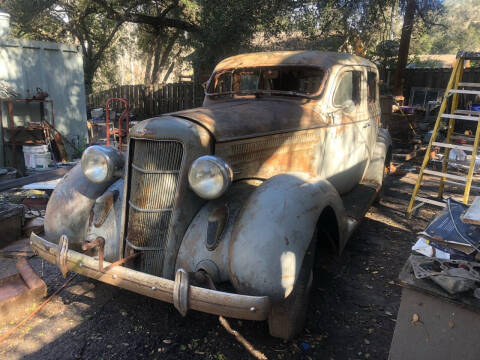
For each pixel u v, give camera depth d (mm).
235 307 2162
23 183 5238
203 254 2527
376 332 2879
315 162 3793
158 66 20359
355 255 4180
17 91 8102
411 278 2023
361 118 4703
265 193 2502
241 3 11664
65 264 2629
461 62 5020
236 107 3336
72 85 9141
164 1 16109
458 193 6680
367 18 12109
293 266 2283
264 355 2605
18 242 4164
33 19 16828
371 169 5355
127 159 2693
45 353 2582
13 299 2953
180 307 2238
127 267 2666
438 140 10102
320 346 2709
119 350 2625
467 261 2068
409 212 5367
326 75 3934
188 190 2604
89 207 3039
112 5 16094
